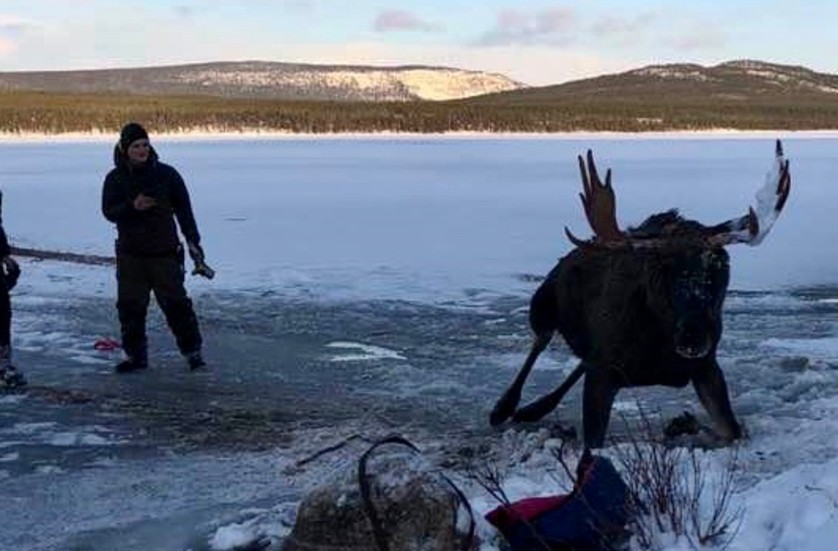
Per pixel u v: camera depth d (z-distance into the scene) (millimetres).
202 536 5637
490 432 7590
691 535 4684
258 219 22125
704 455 6238
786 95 189875
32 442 7422
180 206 9531
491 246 18000
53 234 19891
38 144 60281
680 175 34781
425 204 25266
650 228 6613
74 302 12977
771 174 6543
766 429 7090
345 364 9750
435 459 6762
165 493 6375
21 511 6102
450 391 8789
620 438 7145
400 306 12625
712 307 6117
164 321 11688
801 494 4910
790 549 4477
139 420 7961
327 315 12086
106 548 5543
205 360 9914
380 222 21594
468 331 11211
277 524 5562
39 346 10539
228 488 6449
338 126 90188
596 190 6664
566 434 7332
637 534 4742
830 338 10578
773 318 11719
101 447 7312
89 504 6207
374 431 7590
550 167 39906
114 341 10602
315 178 33719
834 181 31125
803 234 19000
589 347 6871
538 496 5402
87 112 88875
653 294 6320
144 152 9297
